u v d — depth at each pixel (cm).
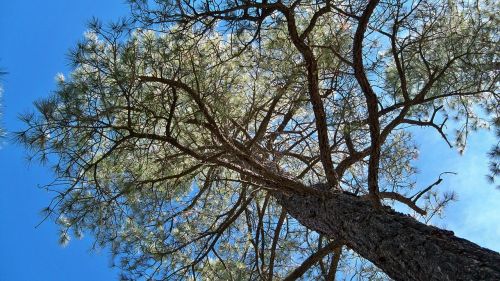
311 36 499
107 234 505
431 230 338
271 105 500
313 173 600
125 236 525
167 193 498
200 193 547
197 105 420
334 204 414
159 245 519
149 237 523
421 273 315
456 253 304
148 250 516
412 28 468
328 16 501
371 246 364
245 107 521
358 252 391
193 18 414
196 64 444
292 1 444
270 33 499
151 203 505
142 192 482
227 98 458
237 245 588
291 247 559
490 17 521
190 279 523
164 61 417
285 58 477
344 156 625
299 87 487
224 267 542
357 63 387
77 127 390
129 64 395
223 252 581
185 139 457
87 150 419
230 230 585
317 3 445
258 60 489
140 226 513
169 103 396
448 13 523
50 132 403
